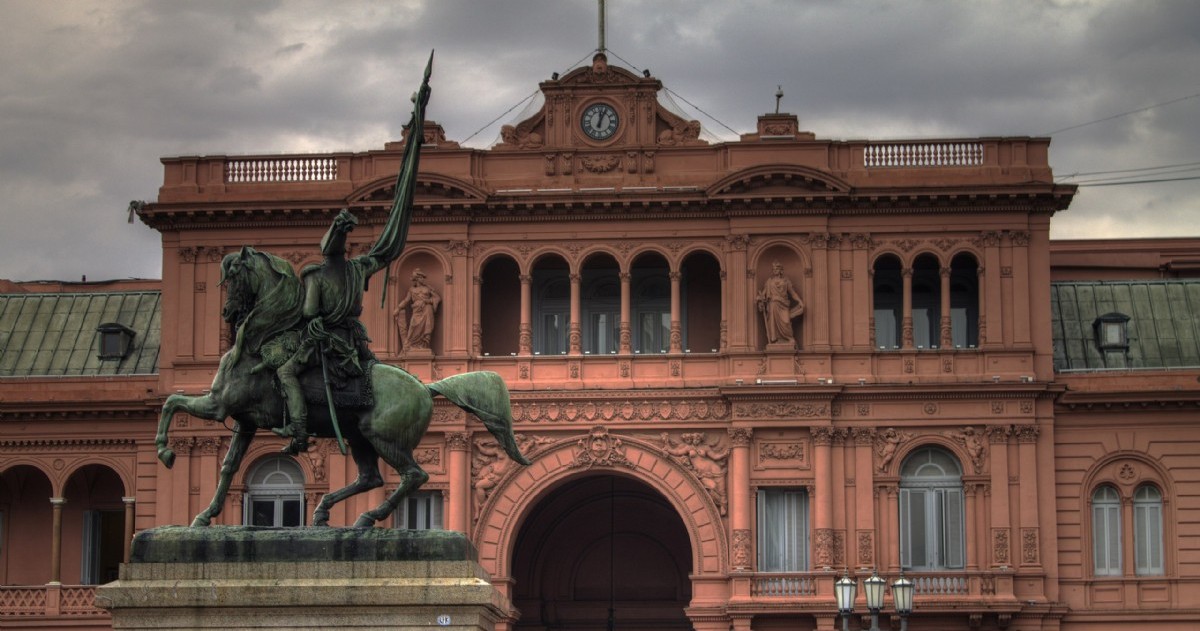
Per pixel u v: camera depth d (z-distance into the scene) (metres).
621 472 80.06
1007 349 79.94
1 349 90.69
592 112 82.88
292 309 28.59
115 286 103.19
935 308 82.75
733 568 78.69
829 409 79.38
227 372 28.42
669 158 82.38
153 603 26.23
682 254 81.44
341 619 26.31
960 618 78.25
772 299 80.19
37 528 86.81
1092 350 85.25
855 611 77.62
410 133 30.16
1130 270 93.69
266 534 26.89
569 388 80.62
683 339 83.00
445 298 81.69
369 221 82.19
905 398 79.69
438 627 26.28
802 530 79.69
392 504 28.56
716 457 79.69
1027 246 80.62
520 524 80.50
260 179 83.31
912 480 79.88
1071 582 79.44
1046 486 79.50
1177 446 80.62
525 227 82.06
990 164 81.25
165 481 81.75
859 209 80.88
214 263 82.94
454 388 29.77
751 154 81.81
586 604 89.94
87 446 84.44
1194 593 79.88
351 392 28.48
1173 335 86.12
